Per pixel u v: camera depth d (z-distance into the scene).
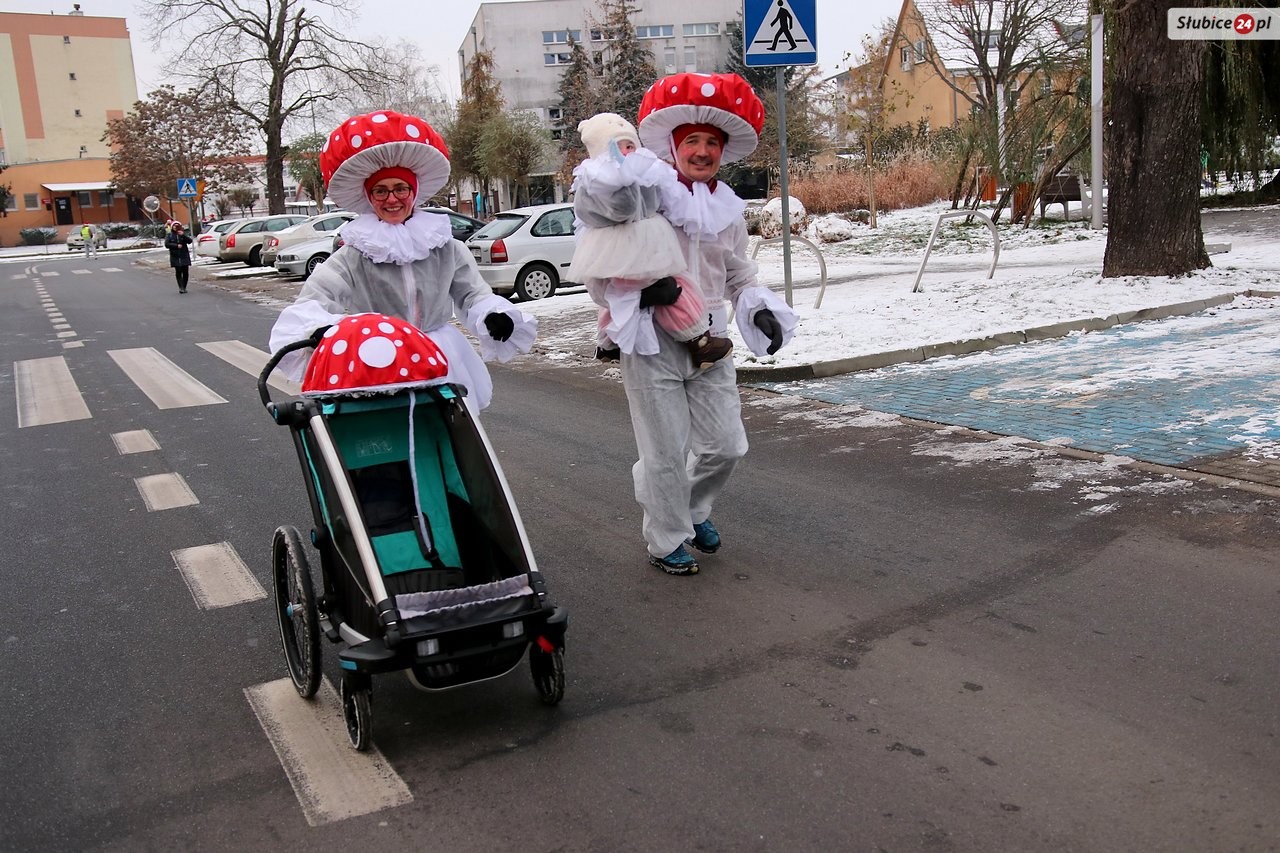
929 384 8.43
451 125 49.25
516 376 10.70
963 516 5.41
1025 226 22.75
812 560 5.00
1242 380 7.44
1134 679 3.68
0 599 5.09
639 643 4.25
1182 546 4.79
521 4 67.62
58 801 3.28
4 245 74.88
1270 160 21.70
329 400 3.77
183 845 3.02
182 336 15.53
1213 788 3.03
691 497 5.09
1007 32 32.69
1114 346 9.16
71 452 8.16
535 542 5.53
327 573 3.84
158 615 4.80
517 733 3.58
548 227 17.91
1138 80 11.84
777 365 9.16
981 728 3.43
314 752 3.52
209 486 6.96
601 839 2.95
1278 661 3.73
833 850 2.84
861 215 28.00
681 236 4.70
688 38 69.38
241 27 39.31
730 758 3.35
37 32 79.88
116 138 59.72
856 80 29.38
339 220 29.95
